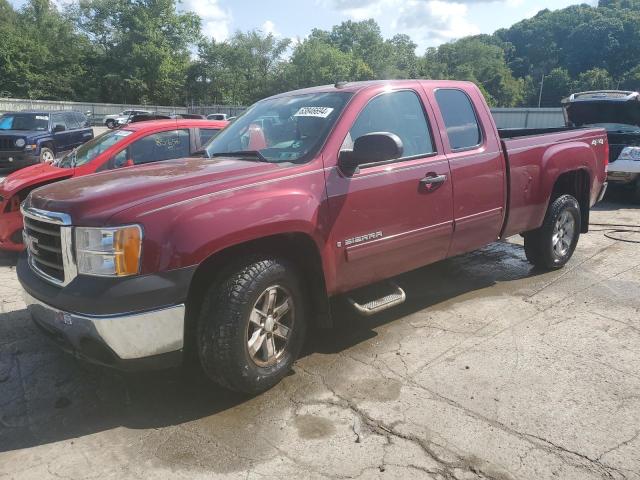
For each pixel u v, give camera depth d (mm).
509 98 123750
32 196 3582
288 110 4242
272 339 3449
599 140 6203
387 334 4387
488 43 159500
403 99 4293
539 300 5070
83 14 68000
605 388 3494
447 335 4340
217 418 3244
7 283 5793
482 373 3711
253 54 72562
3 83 63250
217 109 61125
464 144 4629
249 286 3217
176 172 3574
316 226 3510
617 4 158875
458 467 2770
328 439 3016
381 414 3244
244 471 2771
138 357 3010
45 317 3217
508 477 2689
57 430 3156
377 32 97250
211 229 3053
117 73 66250
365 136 3502
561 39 150000
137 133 7070
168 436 3076
